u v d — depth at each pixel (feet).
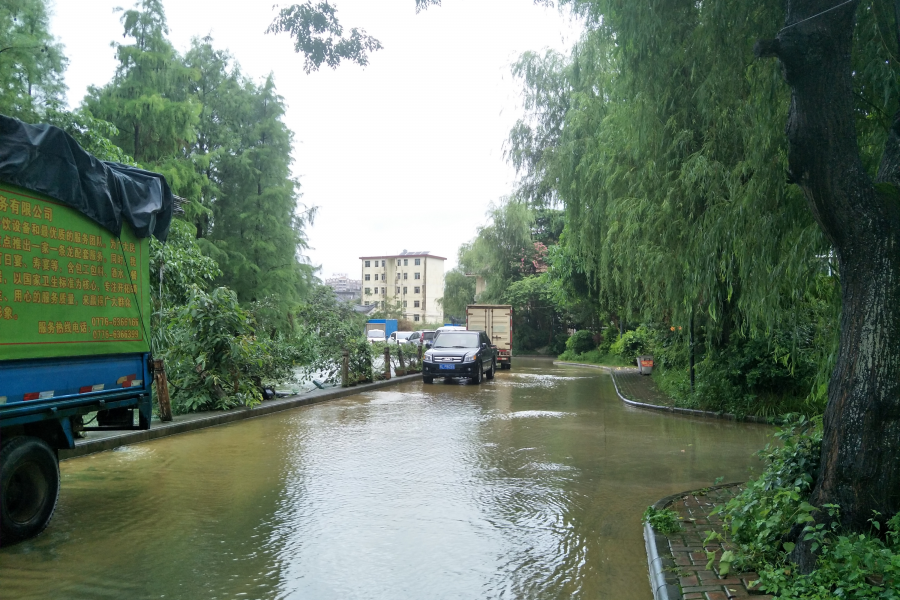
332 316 66.95
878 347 13.74
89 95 82.48
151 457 30.01
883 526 13.33
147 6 86.48
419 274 356.38
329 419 42.80
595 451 32.32
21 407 17.80
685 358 60.75
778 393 44.16
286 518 20.35
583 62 51.01
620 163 43.42
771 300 24.57
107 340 21.16
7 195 17.44
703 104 26.30
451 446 33.14
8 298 17.38
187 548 17.49
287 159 108.99
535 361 134.21
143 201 23.26
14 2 56.59
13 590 14.55
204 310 43.60
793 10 14.87
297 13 22.68
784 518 14.96
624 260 46.65
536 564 16.55
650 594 14.69
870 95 20.42
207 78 104.73
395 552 17.30
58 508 21.44
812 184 14.34
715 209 28.86
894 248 13.80
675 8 25.54
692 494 22.67
